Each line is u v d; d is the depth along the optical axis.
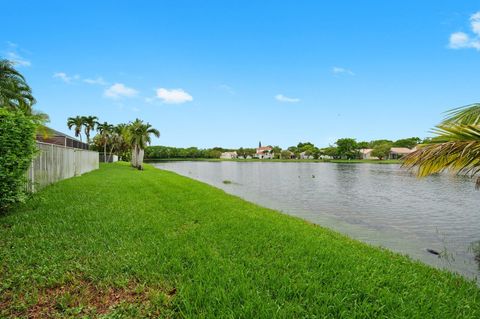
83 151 24.83
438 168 5.45
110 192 13.01
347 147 112.00
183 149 138.25
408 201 16.89
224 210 9.88
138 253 5.19
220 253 5.38
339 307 3.54
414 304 3.69
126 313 3.38
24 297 3.71
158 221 7.71
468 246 8.13
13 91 20.23
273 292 3.90
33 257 4.88
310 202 16.31
